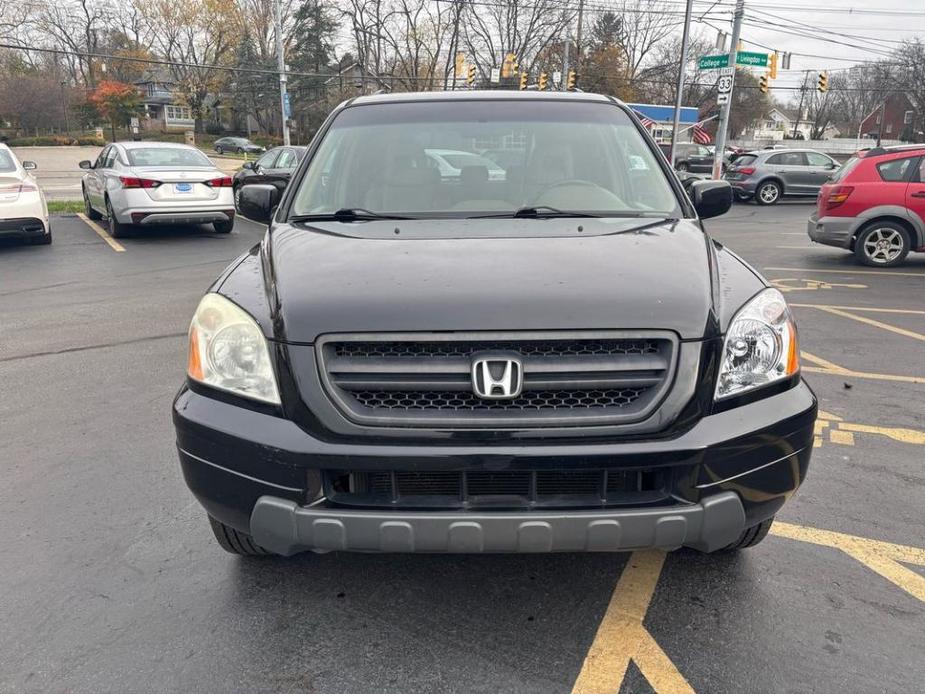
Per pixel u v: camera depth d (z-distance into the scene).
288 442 2.22
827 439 4.18
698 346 2.25
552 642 2.50
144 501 3.49
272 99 67.62
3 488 3.62
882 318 7.12
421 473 2.22
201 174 12.36
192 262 10.38
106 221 14.34
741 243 12.78
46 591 2.80
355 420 2.21
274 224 3.21
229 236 13.08
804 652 2.43
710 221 16.75
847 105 85.25
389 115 3.71
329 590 2.80
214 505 2.39
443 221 3.04
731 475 2.25
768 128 97.38
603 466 2.16
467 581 2.85
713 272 2.54
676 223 3.01
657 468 2.20
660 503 2.21
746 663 2.39
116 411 4.65
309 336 2.24
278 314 2.33
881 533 3.18
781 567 2.93
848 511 3.37
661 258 2.54
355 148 3.53
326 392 2.23
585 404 2.22
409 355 2.22
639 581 2.84
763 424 2.29
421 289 2.30
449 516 2.17
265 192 3.71
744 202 22.09
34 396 4.94
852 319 7.08
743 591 2.77
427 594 2.77
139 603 2.72
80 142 59.25
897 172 9.89
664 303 2.27
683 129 32.44
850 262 10.59
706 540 2.25
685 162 29.69
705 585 2.81
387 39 56.62
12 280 9.10
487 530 2.16
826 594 2.75
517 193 3.27
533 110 3.68
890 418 4.50
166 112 84.88
